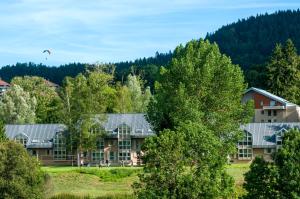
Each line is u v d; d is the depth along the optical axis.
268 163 48.59
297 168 46.53
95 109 114.50
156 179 51.28
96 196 77.06
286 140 48.34
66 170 93.38
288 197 46.50
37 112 159.75
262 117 150.88
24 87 182.50
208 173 50.59
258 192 47.84
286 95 171.38
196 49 96.12
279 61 175.75
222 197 51.62
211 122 91.12
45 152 122.44
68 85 116.38
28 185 63.88
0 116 148.25
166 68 95.44
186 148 51.69
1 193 62.28
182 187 49.97
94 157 121.00
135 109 161.25
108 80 174.12
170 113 88.38
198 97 91.62
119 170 91.62
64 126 121.56
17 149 64.25
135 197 71.38
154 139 52.66
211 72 91.50
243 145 117.62
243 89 95.50
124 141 121.38
